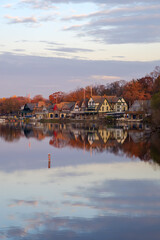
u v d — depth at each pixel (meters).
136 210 23.55
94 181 32.28
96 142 68.00
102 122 147.00
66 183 31.48
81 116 175.38
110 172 36.44
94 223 21.28
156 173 35.53
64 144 65.56
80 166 40.28
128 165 40.50
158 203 25.06
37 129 113.69
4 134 91.38
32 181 32.41
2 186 30.45
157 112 87.19
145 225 20.89
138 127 113.25
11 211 23.61
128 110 163.38
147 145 60.09
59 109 186.00
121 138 74.56
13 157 48.09
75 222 21.45
